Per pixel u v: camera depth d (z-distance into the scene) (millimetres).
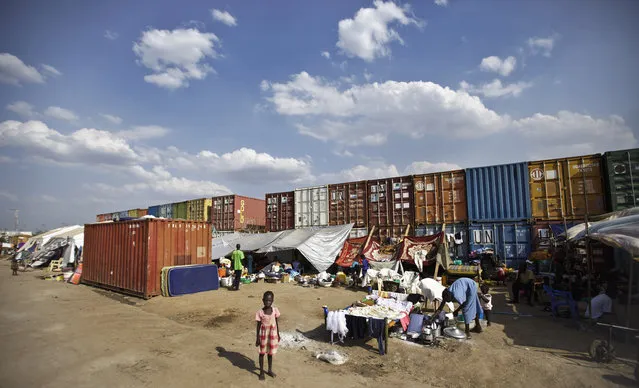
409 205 20062
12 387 5395
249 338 8695
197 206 33344
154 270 14133
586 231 9844
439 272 16156
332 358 6977
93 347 7336
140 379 5777
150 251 14109
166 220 14828
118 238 16000
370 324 7688
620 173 14883
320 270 18594
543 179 16562
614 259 12469
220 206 31766
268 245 19859
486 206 17703
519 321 9836
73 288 17016
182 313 11430
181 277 14258
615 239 7949
